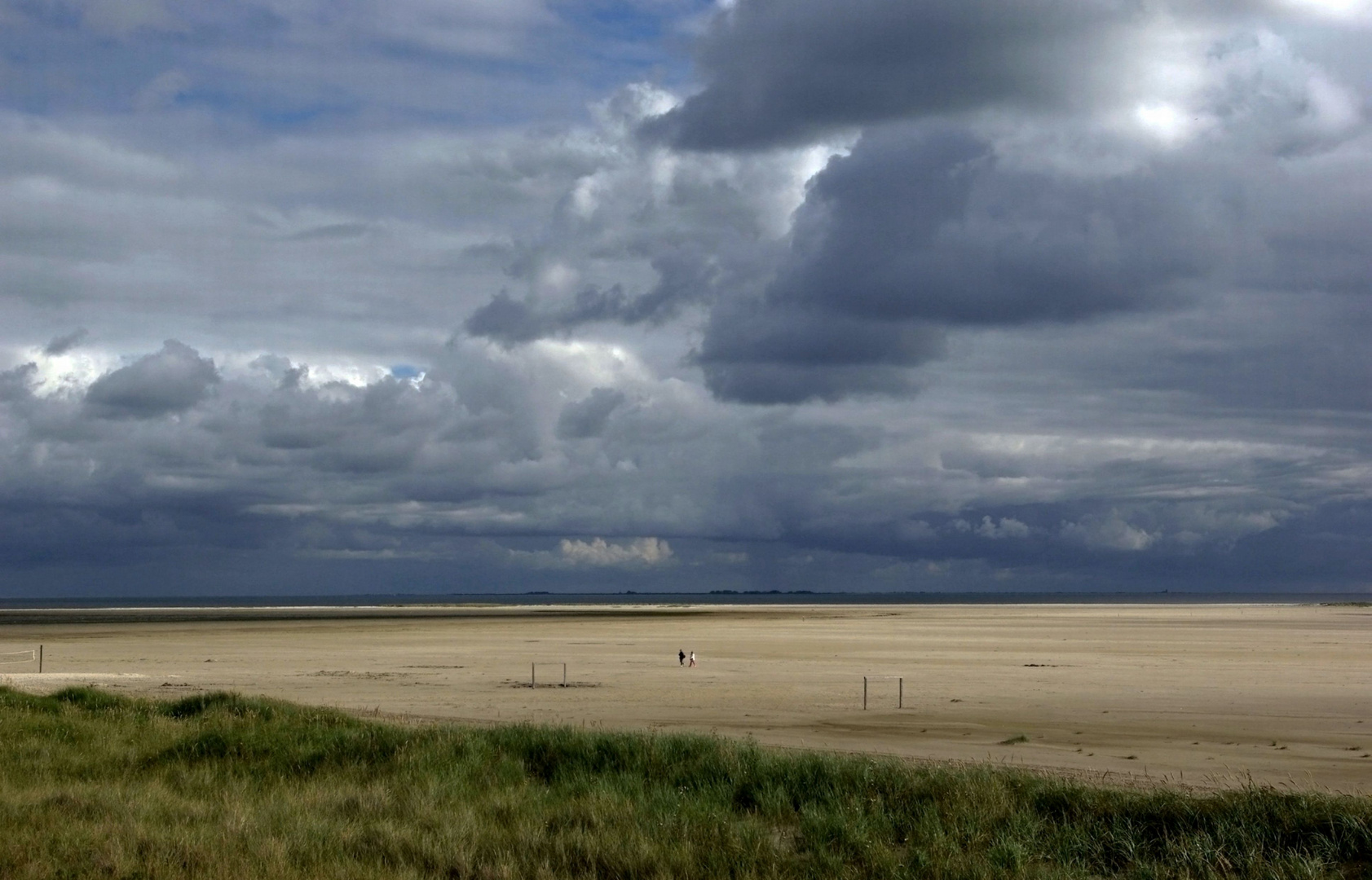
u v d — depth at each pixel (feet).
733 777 49.44
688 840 38.11
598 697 103.30
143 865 33.71
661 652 177.78
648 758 53.31
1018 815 41.27
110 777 51.60
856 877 35.40
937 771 49.60
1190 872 35.81
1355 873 35.47
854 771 48.93
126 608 607.78
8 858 33.78
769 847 38.09
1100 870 37.01
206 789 48.34
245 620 356.38
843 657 163.73
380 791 45.55
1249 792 42.98
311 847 36.55
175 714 75.97
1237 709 93.50
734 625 295.07
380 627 288.30
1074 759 66.33
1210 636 231.71
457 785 47.91
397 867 35.14
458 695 106.11
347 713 82.84
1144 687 114.11
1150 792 48.16
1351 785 57.31
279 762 54.90
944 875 35.58
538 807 43.93
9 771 50.88
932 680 123.24
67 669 145.79
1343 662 152.56
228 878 32.58
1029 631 256.32
